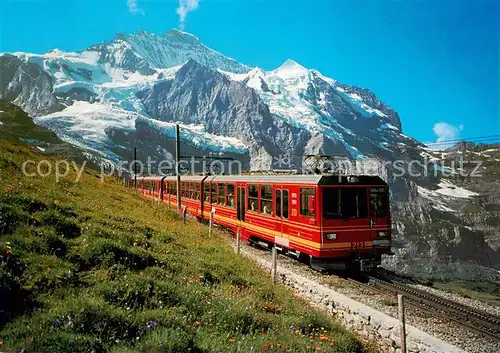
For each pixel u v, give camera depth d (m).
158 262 9.96
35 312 6.02
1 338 5.31
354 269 15.60
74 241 9.38
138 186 57.34
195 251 13.20
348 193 14.70
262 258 16.72
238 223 21.36
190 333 6.46
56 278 7.19
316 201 14.44
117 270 8.32
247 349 6.21
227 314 7.64
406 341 8.23
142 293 7.54
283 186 16.75
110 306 6.53
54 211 11.02
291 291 12.08
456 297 14.51
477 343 9.16
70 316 5.93
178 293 8.04
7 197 10.59
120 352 5.29
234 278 10.77
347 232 14.52
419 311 11.12
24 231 8.66
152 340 5.71
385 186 15.20
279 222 17.03
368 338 9.17
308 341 7.32
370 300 11.93
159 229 15.70
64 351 5.12
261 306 8.93
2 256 7.05
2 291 6.19
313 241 14.53
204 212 27.31
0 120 103.50
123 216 15.91
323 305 10.96
